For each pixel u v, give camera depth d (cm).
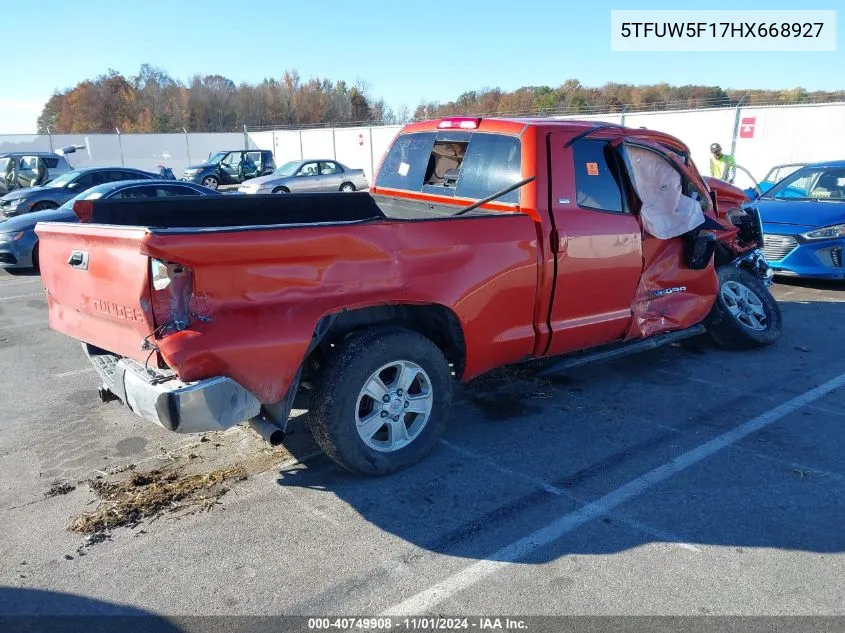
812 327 711
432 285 381
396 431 392
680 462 410
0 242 1040
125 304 318
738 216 642
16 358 638
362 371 363
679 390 531
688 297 555
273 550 322
